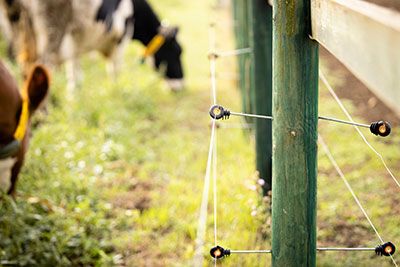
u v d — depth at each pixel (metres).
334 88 10.47
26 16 9.87
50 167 7.27
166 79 11.99
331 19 2.71
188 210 6.59
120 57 11.81
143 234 6.14
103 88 11.09
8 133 5.22
